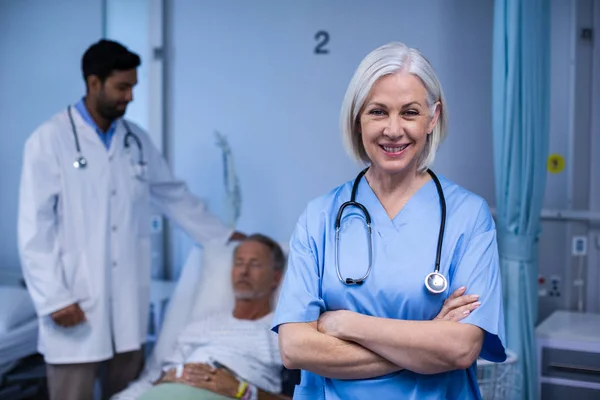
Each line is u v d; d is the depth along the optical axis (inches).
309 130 107.9
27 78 119.6
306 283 43.4
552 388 79.7
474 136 98.9
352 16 104.3
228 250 93.3
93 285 83.0
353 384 41.4
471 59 98.6
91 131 84.0
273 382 82.5
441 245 42.0
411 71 39.8
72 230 82.4
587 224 94.0
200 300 89.9
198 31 112.4
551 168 95.7
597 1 92.4
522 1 77.5
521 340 79.4
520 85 78.7
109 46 81.0
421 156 43.8
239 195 105.8
